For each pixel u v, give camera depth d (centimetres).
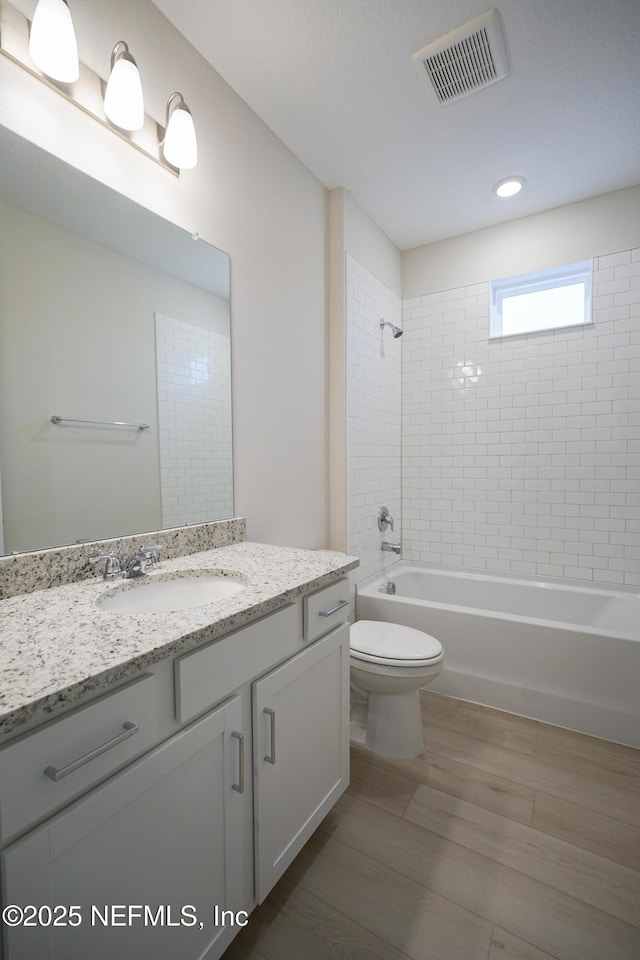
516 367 263
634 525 235
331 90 162
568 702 188
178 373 142
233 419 164
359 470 246
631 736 175
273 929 106
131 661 67
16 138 99
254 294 174
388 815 142
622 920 107
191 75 143
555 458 254
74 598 97
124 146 123
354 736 184
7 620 83
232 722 91
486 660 206
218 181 156
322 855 127
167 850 77
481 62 150
